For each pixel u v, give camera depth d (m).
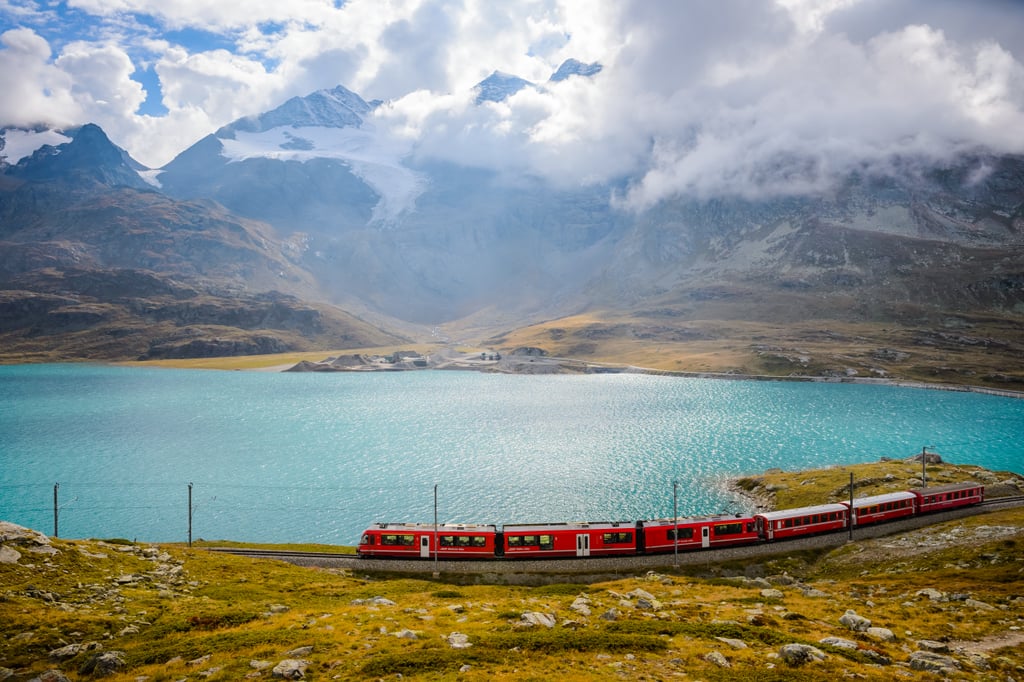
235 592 61.59
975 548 76.56
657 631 42.56
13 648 41.38
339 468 181.25
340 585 69.06
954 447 198.62
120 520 137.62
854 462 180.25
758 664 35.53
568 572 81.56
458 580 79.56
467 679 32.56
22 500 153.25
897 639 43.94
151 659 39.50
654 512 134.88
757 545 88.69
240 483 166.25
